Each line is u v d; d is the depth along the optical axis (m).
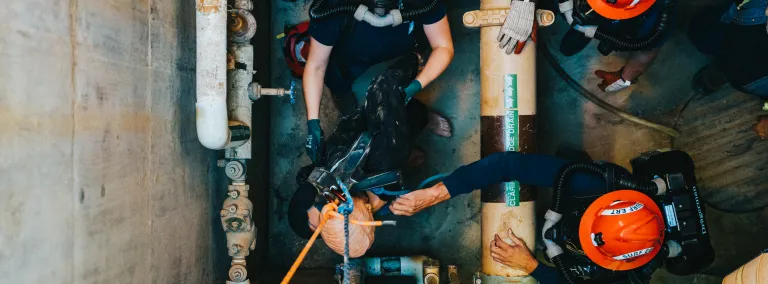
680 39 4.05
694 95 4.05
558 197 2.96
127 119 2.06
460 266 4.06
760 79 3.33
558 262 3.04
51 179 1.61
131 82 2.10
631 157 4.08
